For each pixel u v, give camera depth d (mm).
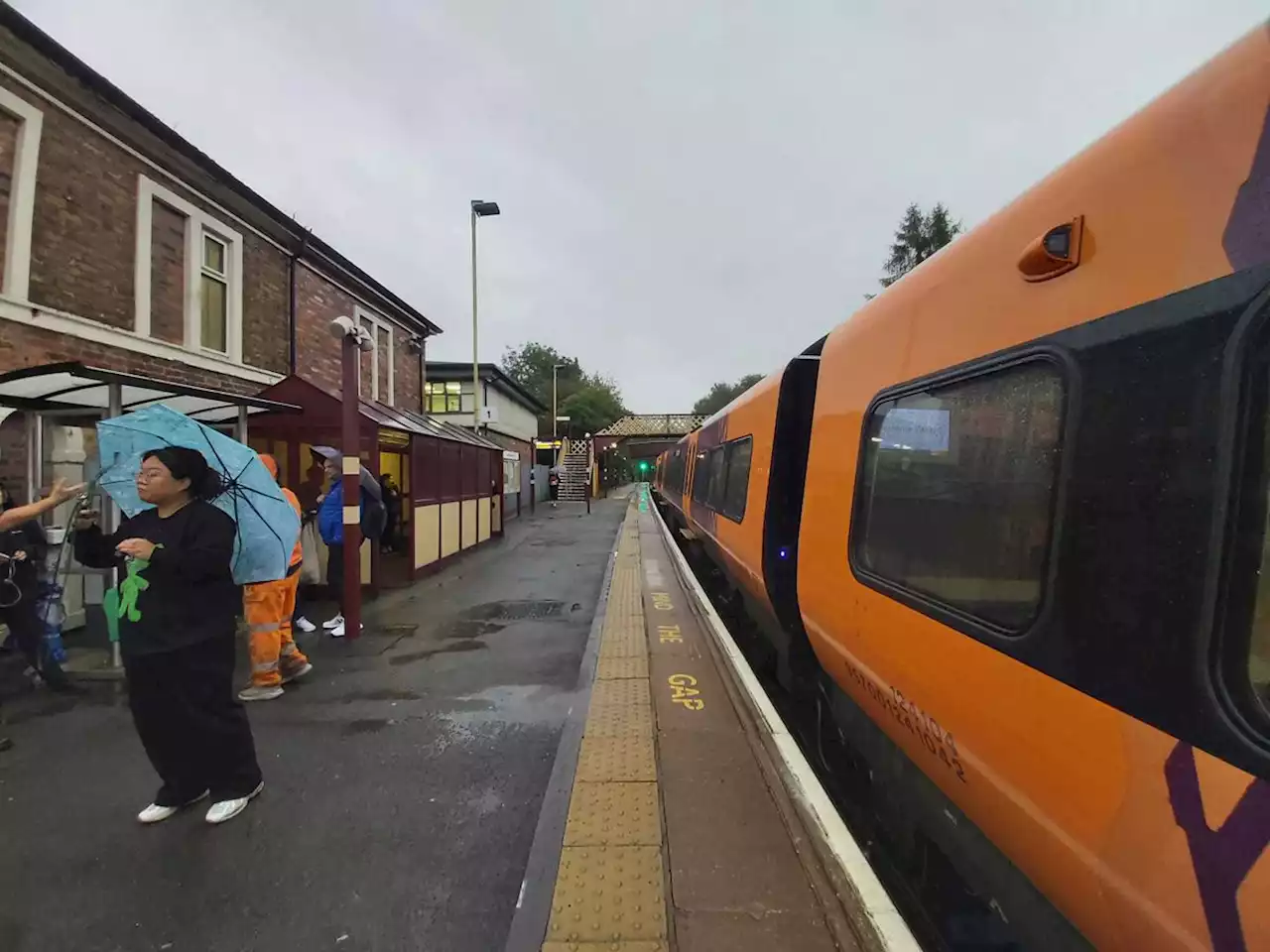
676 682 5094
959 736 2201
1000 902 2184
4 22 6012
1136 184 1636
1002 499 2045
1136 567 1505
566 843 2908
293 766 4008
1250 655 1263
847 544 3260
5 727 4480
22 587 4891
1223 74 1445
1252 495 1287
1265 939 1159
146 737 3281
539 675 5680
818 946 2256
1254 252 1318
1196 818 1308
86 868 3000
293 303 10930
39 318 6586
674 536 17250
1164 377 1484
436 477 10945
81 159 7105
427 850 3135
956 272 2520
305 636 6977
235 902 2766
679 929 2346
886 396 3018
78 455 6906
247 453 3621
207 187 8867
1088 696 1604
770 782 3400
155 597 3191
